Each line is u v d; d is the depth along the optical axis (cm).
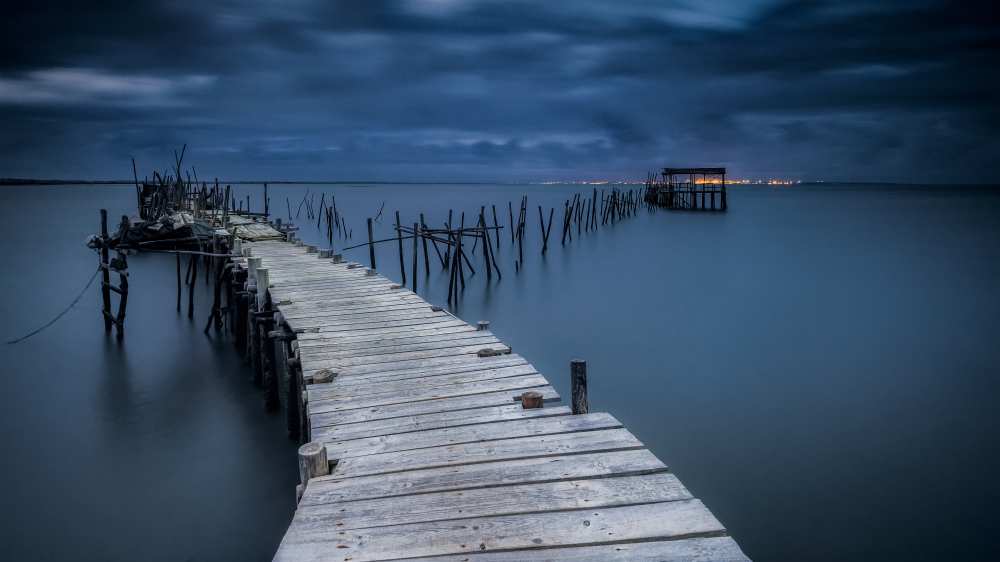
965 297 2195
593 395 1190
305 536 364
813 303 2119
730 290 2378
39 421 1048
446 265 2877
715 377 1302
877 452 929
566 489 409
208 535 719
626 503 389
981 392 1186
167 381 1254
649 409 1112
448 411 564
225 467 880
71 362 1380
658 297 2247
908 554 673
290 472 865
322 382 655
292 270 1502
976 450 923
